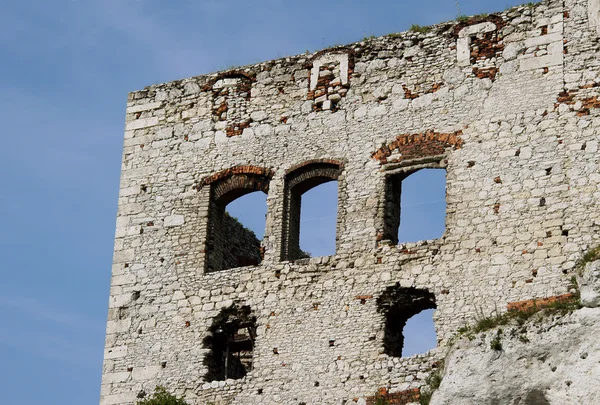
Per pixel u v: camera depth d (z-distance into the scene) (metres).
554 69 40.72
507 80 41.19
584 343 35.91
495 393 36.25
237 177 43.53
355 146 42.28
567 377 35.66
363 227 41.09
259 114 44.03
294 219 42.81
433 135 41.41
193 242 43.09
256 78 44.59
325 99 43.34
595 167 39.19
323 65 43.81
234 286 41.91
